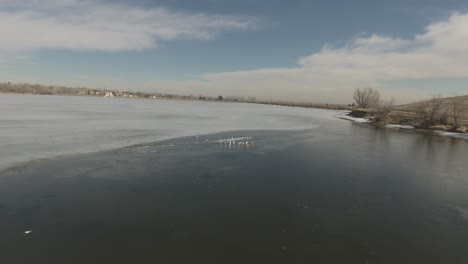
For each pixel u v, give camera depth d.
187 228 6.97
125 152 14.04
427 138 22.81
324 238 6.70
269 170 11.86
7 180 9.60
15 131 18.59
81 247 6.06
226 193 9.21
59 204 7.98
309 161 13.56
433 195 9.50
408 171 12.27
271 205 8.40
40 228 6.72
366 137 22.66
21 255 5.73
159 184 9.80
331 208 8.30
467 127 27.39
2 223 6.88
